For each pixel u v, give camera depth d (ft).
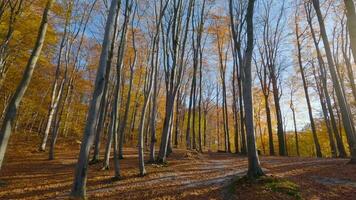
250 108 31.45
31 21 55.42
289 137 141.08
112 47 39.99
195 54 79.10
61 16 61.77
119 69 40.29
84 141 26.76
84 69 94.68
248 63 32.45
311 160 51.08
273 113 115.14
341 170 35.81
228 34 89.61
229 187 28.84
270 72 85.81
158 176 38.42
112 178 37.11
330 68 45.55
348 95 83.51
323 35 46.57
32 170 45.55
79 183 25.80
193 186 31.68
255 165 29.58
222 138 168.45
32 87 90.63
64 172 43.73
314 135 75.66
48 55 76.43
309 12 66.49
